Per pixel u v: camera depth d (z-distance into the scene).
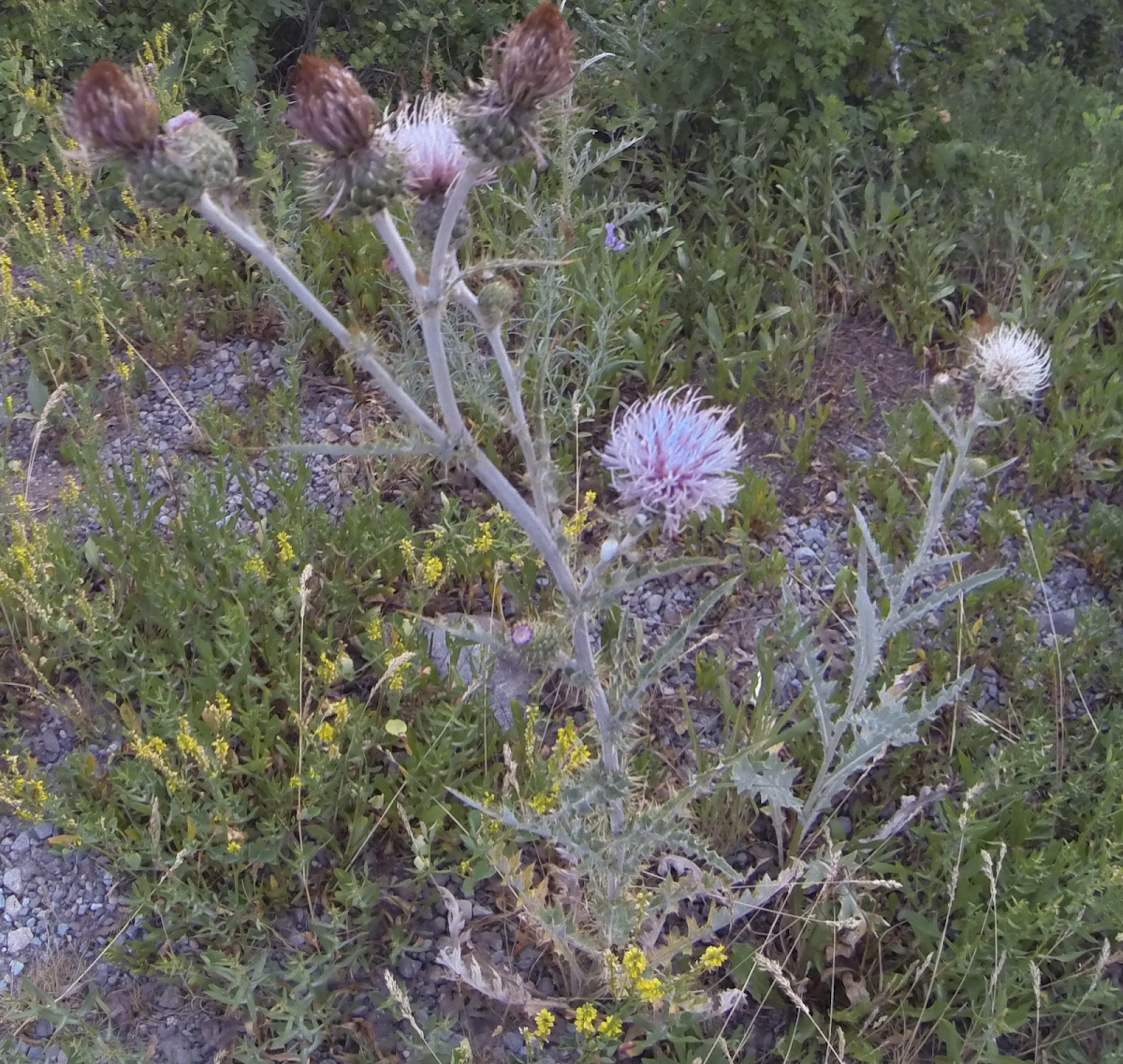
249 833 0.56
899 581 0.51
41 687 0.62
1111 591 0.72
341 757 0.55
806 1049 0.52
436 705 0.61
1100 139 1.01
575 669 0.42
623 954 0.51
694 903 0.57
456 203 0.36
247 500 0.70
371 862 0.57
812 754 0.61
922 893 0.58
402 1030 0.52
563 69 0.36
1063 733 0.63
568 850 0.47
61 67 0.99
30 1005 0.50
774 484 0.79
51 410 0.74
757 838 0.60
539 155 0.37
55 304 0.83
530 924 0.54
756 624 0.69
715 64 0.98
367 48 1.07
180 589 0.63
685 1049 0.50
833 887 0.53
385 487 0.75
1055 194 1.01
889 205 0.91
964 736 0.63
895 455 0.77
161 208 0.36
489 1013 0.53
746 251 0.95
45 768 0.59
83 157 0.37
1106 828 0.56
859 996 0.52
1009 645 0.67
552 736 0.63
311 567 0.56
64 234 0.91
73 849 0.56
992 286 0.93
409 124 0.42
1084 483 0.79
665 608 0.70
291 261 0.80
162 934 0.52
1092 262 0.90
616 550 0.39
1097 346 0.91
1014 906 0.52
